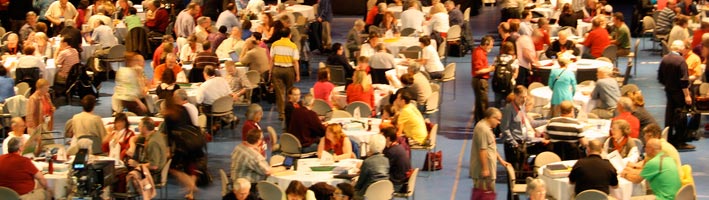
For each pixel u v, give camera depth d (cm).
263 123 2545
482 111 2400
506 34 2766
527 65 2505
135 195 1739
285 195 1584
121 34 3409
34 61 2592
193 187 1739
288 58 2538
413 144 2034
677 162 1670
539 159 1761
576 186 1588
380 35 3078
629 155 1741
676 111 2239
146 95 2345
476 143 1798
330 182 1662
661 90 2850
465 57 3434
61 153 1819
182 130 1722
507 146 1861
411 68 2341
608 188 1580
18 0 3556
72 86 2745
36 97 2170
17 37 2872
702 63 2614
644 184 1648
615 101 2152
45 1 3538
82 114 2003
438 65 2666
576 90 2303
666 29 3338
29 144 1867
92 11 3572
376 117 2370
